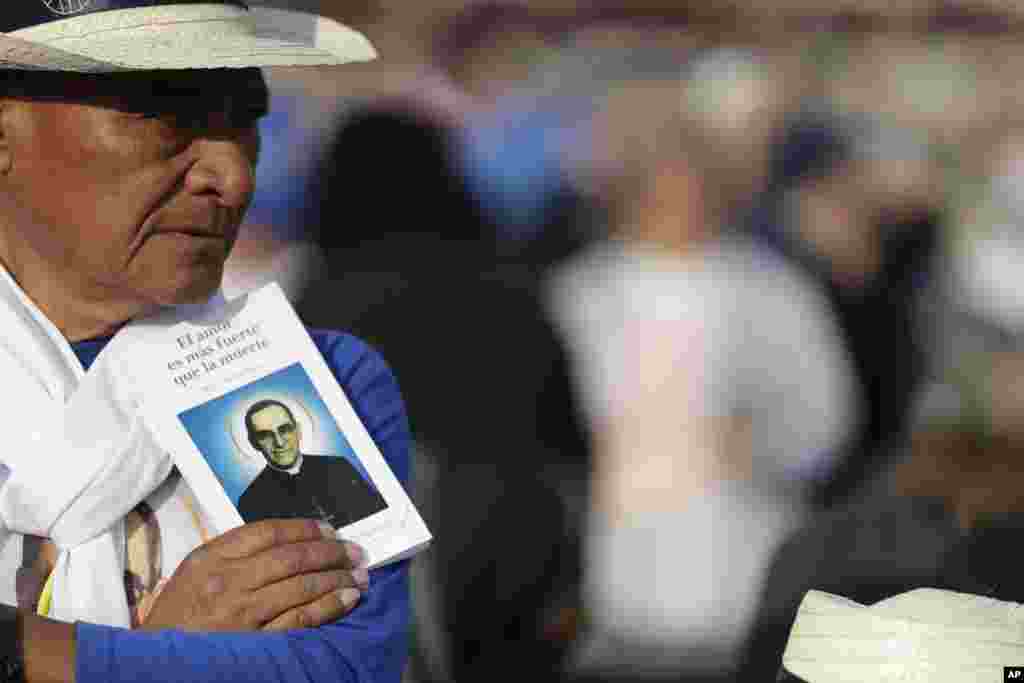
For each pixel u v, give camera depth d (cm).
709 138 1905
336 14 2373
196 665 671
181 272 703
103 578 689
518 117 2339
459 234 1283
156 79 692
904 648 747
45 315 721
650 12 2503
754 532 1639
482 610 1138
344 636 697
